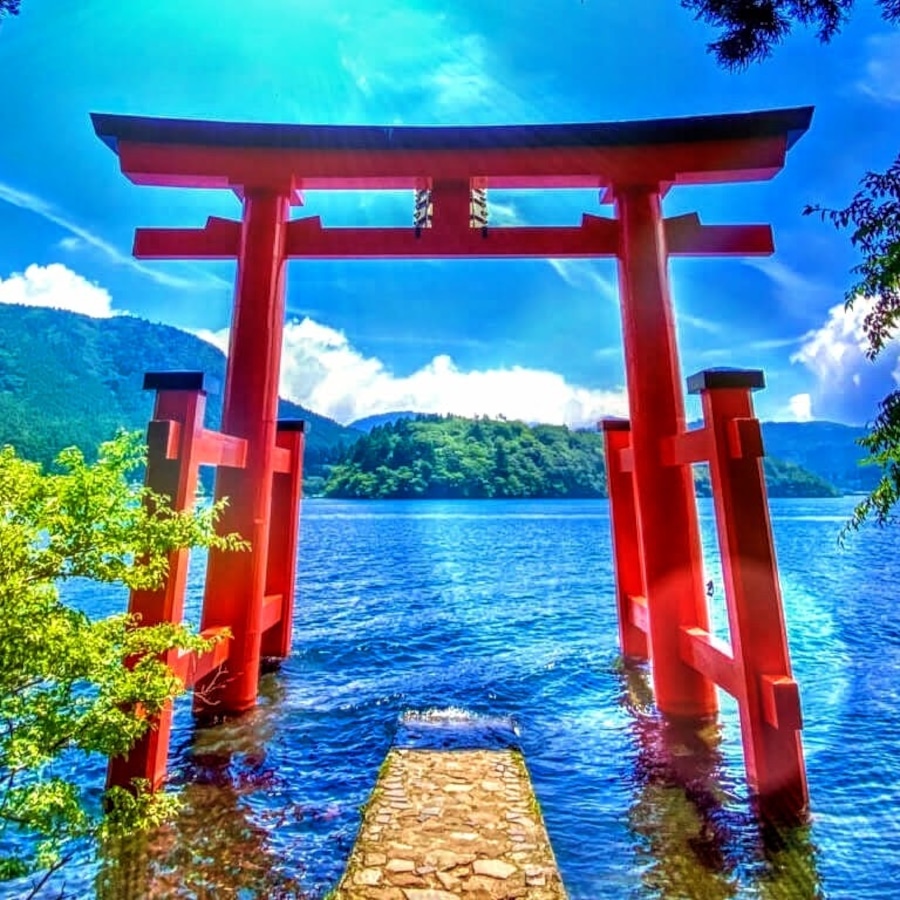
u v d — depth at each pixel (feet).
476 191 22.30
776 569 13.82
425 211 22.20
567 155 20.44
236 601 18.69
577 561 66.13
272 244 20.36
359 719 18.48
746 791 13.50
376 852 10.23
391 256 21.16
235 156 20.49
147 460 13.61
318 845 11.54
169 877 10.46
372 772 14.84
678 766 14.94
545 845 10.53
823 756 16.05
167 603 13.28
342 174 20.63
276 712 18.81
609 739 16.79
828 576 54.95
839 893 10.16
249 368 19.70
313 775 14.62
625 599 24.93
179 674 14.28
